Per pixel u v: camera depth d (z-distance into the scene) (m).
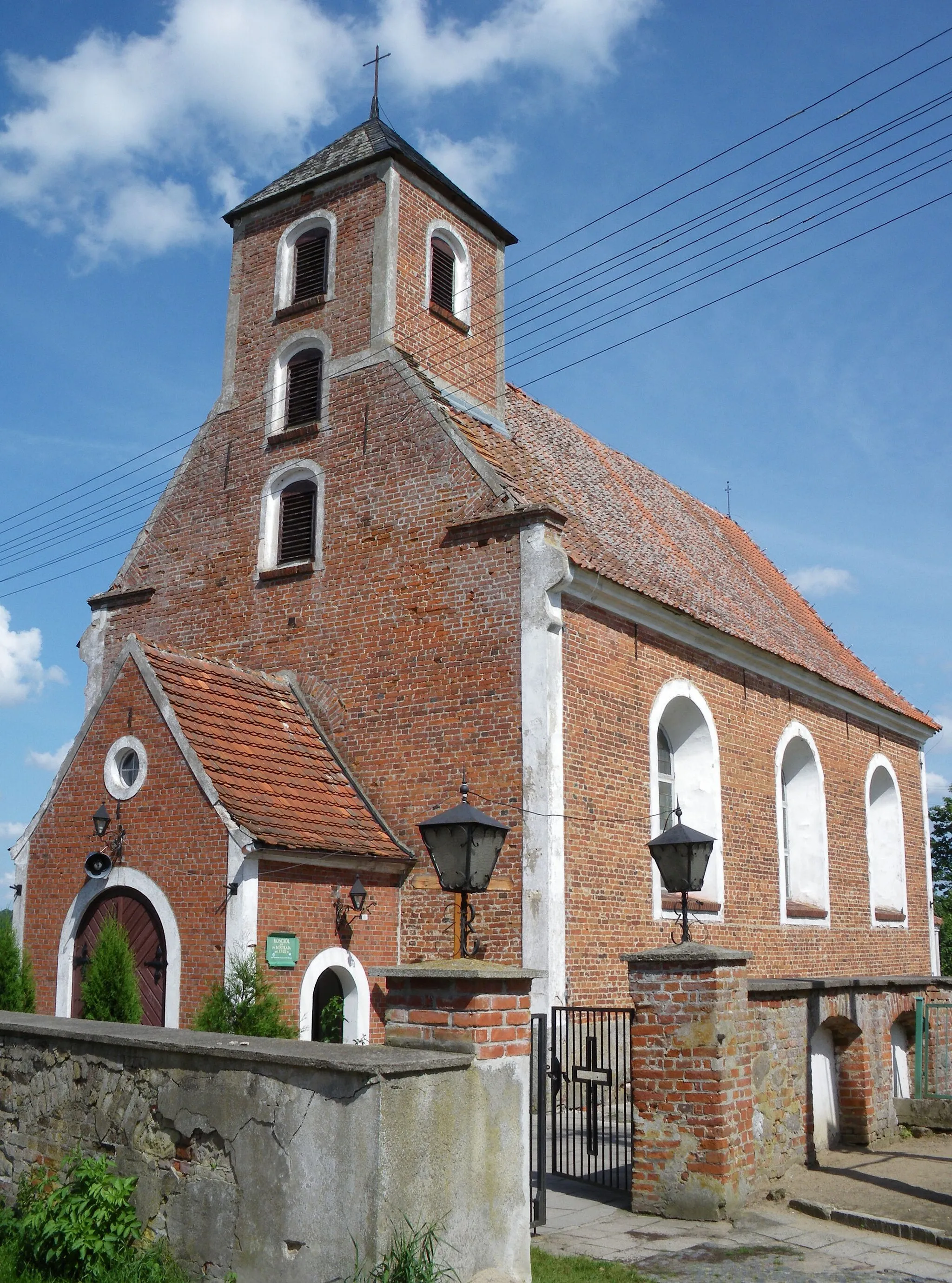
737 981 9.82
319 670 17.50
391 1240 6.00
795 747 22.95
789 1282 7.78
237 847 13.38
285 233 20.03
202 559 19.45
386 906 15.45
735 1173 9.41
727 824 19.50
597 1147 11.78
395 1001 7.17
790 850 23.25
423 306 19.03
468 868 8.46
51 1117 8.01
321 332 19.00
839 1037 12.65
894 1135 12.91
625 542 20.28
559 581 15.47
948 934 34.78
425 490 17.06
